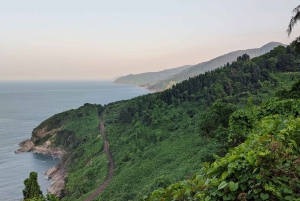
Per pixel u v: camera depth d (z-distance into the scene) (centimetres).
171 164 3027
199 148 3225
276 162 283
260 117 920
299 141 329
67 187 4050
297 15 1073
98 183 3734
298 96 1277
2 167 5391
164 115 5300
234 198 282
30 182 1519
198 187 318
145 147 4316
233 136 979
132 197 2484
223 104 1859
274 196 272
